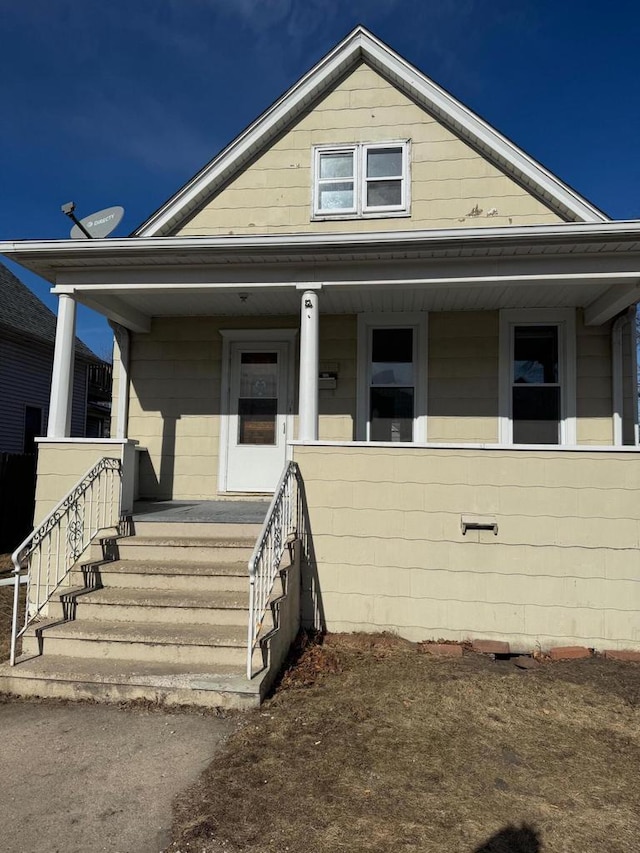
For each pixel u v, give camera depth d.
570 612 5.31
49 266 6.41
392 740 3.52
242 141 7.66
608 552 5.31
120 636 4.39
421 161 7.46
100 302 6.95
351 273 6.21
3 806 2.82
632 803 2.92
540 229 5.59
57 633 4.48
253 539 5.61
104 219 7.77
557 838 2.62
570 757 3.38
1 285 17.38
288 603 5.00
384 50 7.46
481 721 3.80
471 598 5.43
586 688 4.39
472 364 7.47
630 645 5.25
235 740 3.48
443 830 2.65
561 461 5.39
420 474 5.54
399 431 7.59
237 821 2.70
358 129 7.63
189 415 7.99
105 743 3.44
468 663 4.90
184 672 4.11
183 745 3.42
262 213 7.68
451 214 7.34
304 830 2.63
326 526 5.64
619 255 5.87
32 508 11.53
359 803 2.85
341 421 7.66
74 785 3.00
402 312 7.61
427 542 5.51
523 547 5.39
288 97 7.61
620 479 5.32
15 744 3.44
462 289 6.62
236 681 3.95
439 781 3.08
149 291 6.51
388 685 4.35
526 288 6.57
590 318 7.18
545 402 7.41
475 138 7.30
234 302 7.36
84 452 6.07
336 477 5.65
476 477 5.48
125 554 5.52
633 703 4.15
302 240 5.85
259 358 8.00
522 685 4.41
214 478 7.89
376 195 7.55
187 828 2.64
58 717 3.79
